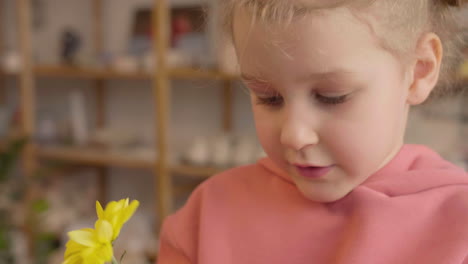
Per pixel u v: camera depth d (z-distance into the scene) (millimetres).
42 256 1789
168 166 1776
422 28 519
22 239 1962
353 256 528
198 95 2057
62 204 2035
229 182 639
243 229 598
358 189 551
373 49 468
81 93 2287
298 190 588
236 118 2006
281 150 504
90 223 1965
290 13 453
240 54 491
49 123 2066
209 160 1747
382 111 480
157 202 1832
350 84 463
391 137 496
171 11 1931
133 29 2074
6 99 2430
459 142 1512
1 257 1743
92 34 2197
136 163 1830
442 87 641
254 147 1693
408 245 526
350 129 475
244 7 478
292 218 577
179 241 642
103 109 2250
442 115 1500
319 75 460
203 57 1799
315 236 562
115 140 2020
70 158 1933
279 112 494
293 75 464
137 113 2203
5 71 2088
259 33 467
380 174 561
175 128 2125
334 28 453
